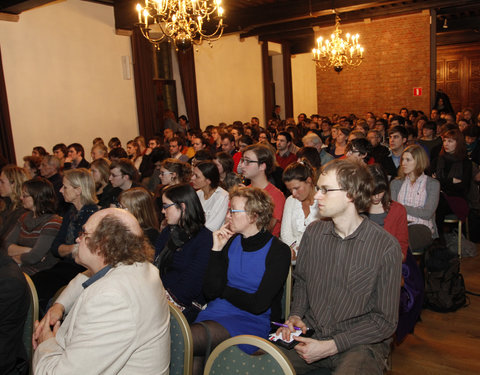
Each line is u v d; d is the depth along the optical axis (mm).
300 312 1859
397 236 2473
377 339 1650
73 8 7461
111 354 1303
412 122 8445
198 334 1817
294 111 16000
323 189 1672
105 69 8125
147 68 8922
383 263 1648
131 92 8703
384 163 4277
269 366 1375
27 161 5125
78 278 1977
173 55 10383
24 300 1781
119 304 1319
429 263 3131
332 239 1768
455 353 2596
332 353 1629
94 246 1441
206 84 11289
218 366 1469
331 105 11391
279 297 2035
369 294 1667
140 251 1461
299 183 2631
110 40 8203
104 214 1487
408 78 10281
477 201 4426
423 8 9438
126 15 8055
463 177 4234
